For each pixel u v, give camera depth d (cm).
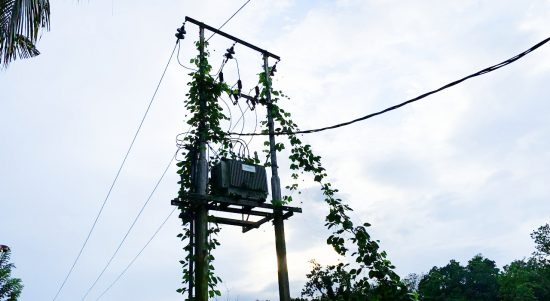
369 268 748
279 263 832
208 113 896
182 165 888
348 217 798
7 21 583
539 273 7988
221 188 832
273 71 1052
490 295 8412
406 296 730
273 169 917
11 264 3325
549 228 7575
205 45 952
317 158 883
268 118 962
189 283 793
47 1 611
